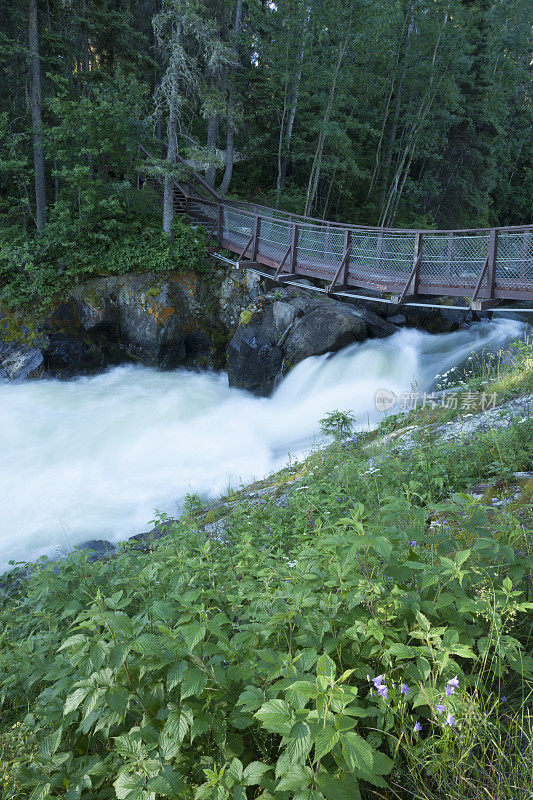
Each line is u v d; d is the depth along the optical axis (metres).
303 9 18.78
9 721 2.56
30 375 15.55
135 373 17.05
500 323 20.33
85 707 1.71
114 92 17.80
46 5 17.33
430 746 1.54
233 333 17.22
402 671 1.78
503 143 38.94
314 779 1.31
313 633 1.93
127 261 16.72
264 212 20.08
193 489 9.91
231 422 14.27
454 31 24.67
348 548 2.23
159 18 15.91
